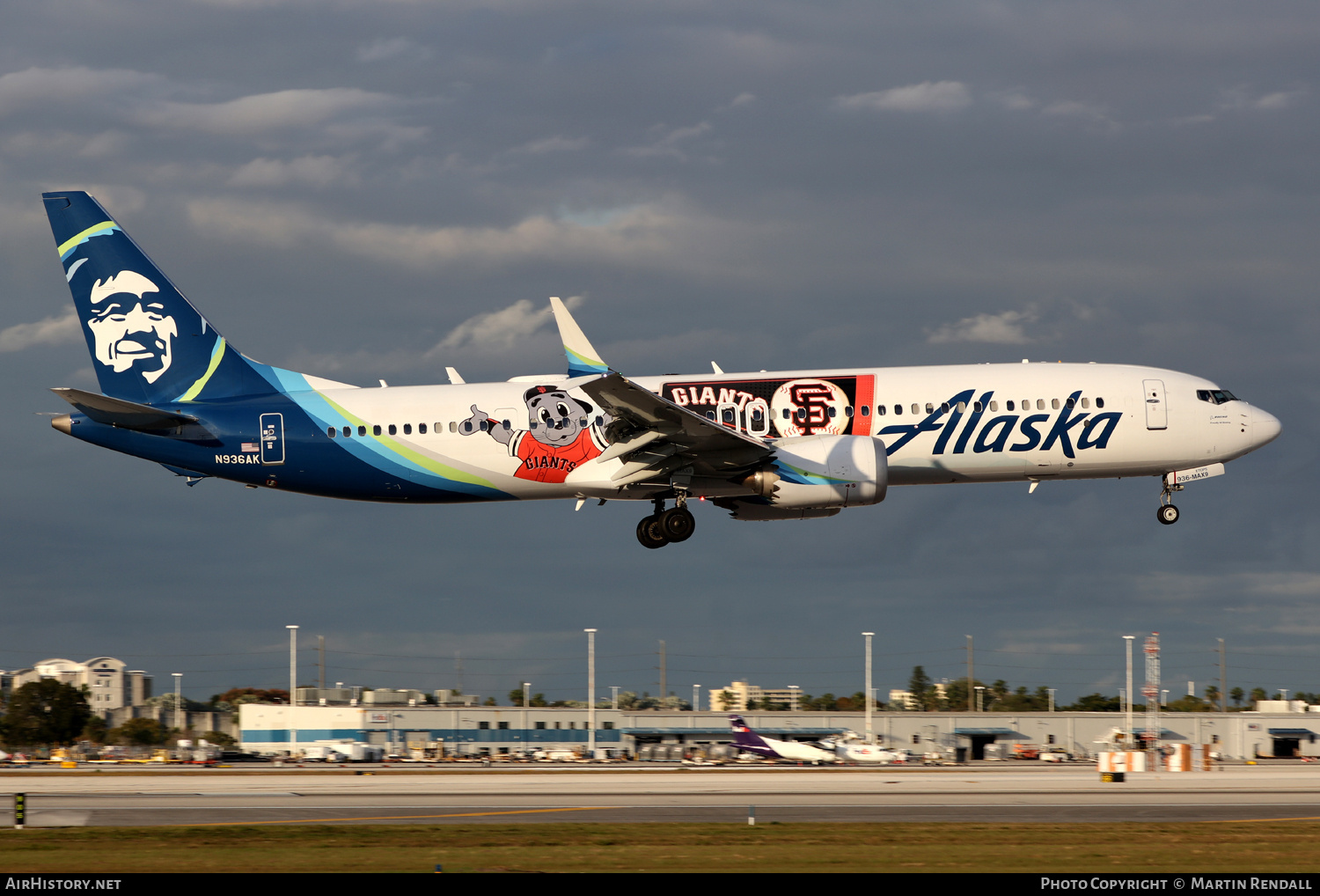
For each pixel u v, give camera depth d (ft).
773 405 362.94
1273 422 377.50
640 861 201.67
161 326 383.86
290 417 369.50
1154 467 374.63
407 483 368.89
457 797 311.27
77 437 373.40
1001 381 369.91
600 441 365.20
